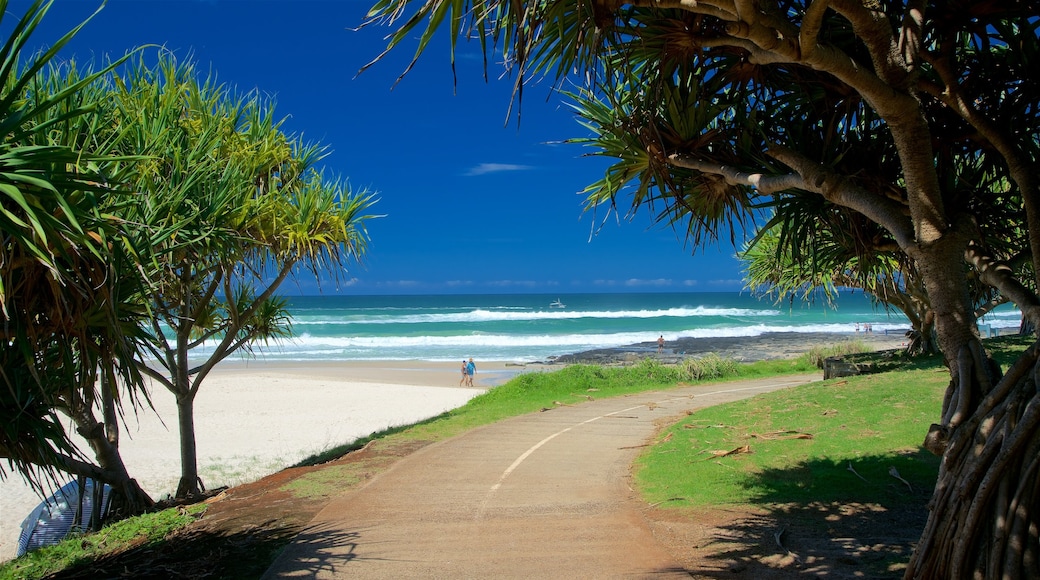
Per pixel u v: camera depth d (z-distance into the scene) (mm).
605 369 17703
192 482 9148
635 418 11578
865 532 4879
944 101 3373
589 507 6012
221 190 7160
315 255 9344
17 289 3346
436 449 8859
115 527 6402
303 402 20344
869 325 48406
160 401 20359
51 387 4176
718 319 64125
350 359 35562
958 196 3738
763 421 9828
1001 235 4023
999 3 3297
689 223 4871
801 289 16578
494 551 4828
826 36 3645
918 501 5637
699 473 7086
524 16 2531
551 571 4391
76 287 3324
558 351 38312
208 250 7254
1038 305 2914
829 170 3666
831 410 9938
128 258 3885
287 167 9461
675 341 41781
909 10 3096
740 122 4250
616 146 4516
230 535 5520
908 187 3221
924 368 13164
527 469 7641
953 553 2803
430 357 36438
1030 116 3514
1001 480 2695
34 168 3139
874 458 7129
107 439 8461
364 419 17531
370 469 7715
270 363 33594
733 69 4004
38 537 8242
